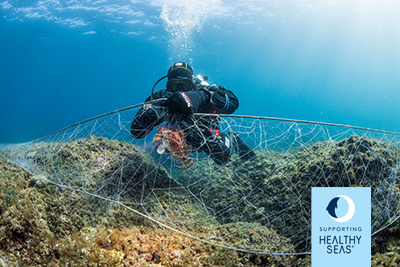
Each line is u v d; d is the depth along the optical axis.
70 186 1.77
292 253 1.59
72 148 2.15
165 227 1.59
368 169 1.93
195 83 2.33
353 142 2.06
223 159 2.29
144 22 24.06
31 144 2.33
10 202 1.44
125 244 1.39
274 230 1.84
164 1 20.33
